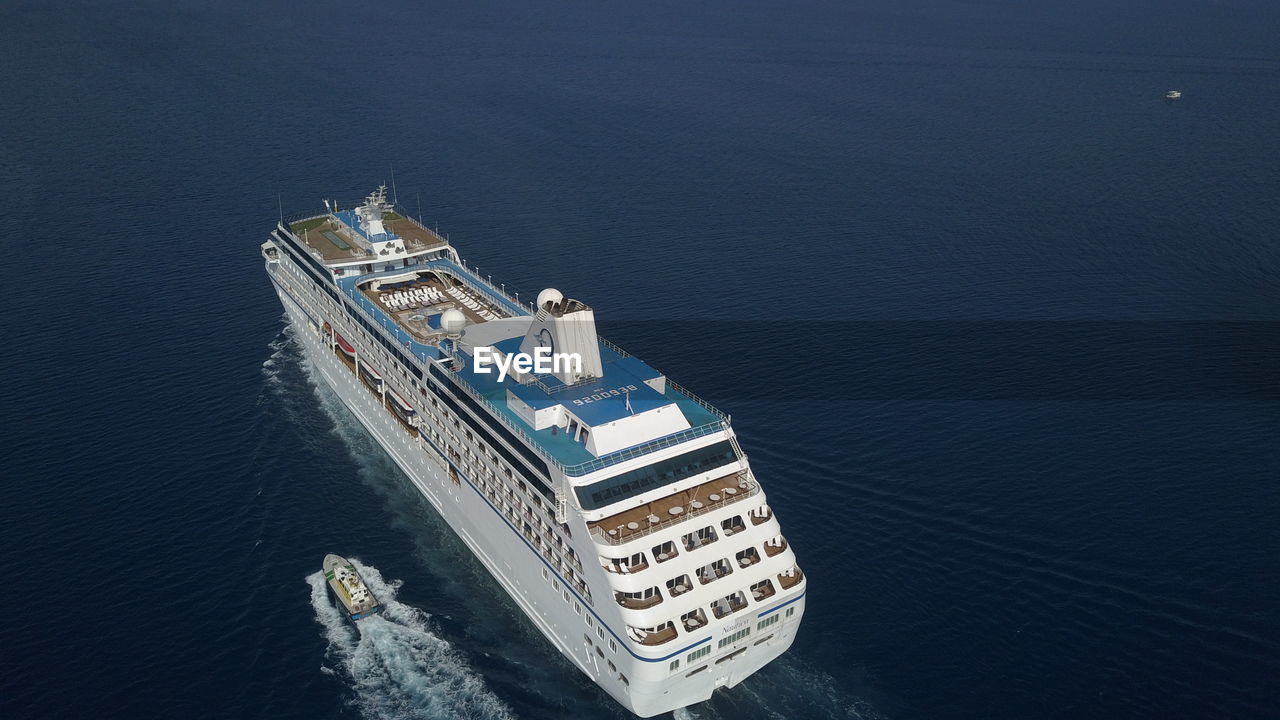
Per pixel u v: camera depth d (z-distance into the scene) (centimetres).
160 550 8569
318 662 7469
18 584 8050
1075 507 9094
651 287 13938
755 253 15212
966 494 9294
